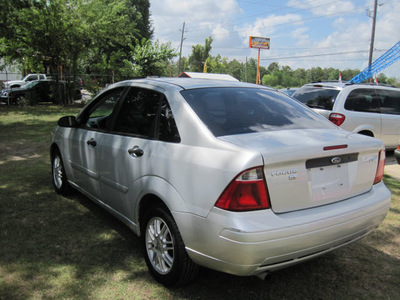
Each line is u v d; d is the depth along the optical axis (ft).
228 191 7.36
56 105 67.62
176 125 9.16
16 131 34.37
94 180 12.44
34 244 11.21
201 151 8.20
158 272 9.27
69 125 13.74
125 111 11.39
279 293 9.19
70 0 67.21
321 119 10.89
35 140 29.68
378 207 9.02
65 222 12.96
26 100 64.44
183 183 8.27
